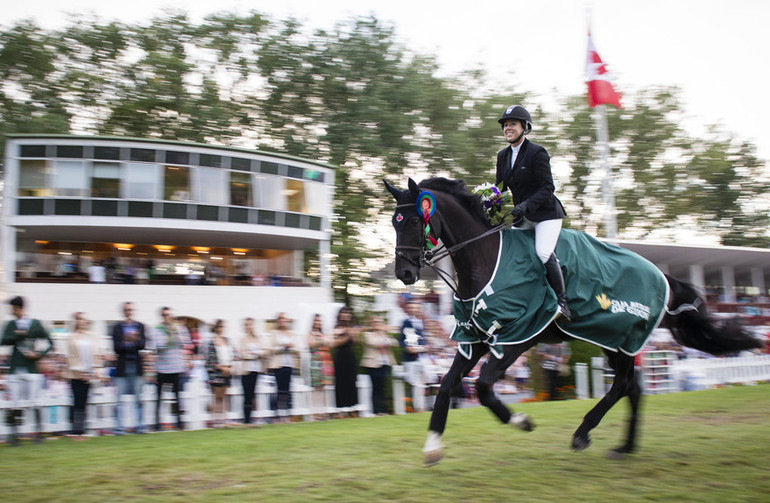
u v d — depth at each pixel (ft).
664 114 98.53
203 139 82.74
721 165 101.24
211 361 24.95
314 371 26.68
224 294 60.64
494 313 13.85
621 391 16.21
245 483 13.20
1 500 12.07
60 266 67.26
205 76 85.66
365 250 75.46
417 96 79.46
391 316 41.93
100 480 13.62
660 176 99.40
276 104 85.61
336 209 78.07
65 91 84.89
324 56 83.46
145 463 15.42
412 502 11.75
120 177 61.41
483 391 13.84
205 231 64.64
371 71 82.94
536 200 14.49
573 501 11.79
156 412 23.66
